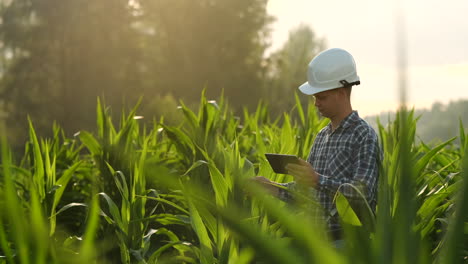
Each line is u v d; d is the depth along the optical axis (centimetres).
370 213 199
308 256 66
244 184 74
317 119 605
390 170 271
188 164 495
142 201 377
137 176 386
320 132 365
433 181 378
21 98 4097
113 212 348
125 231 354
